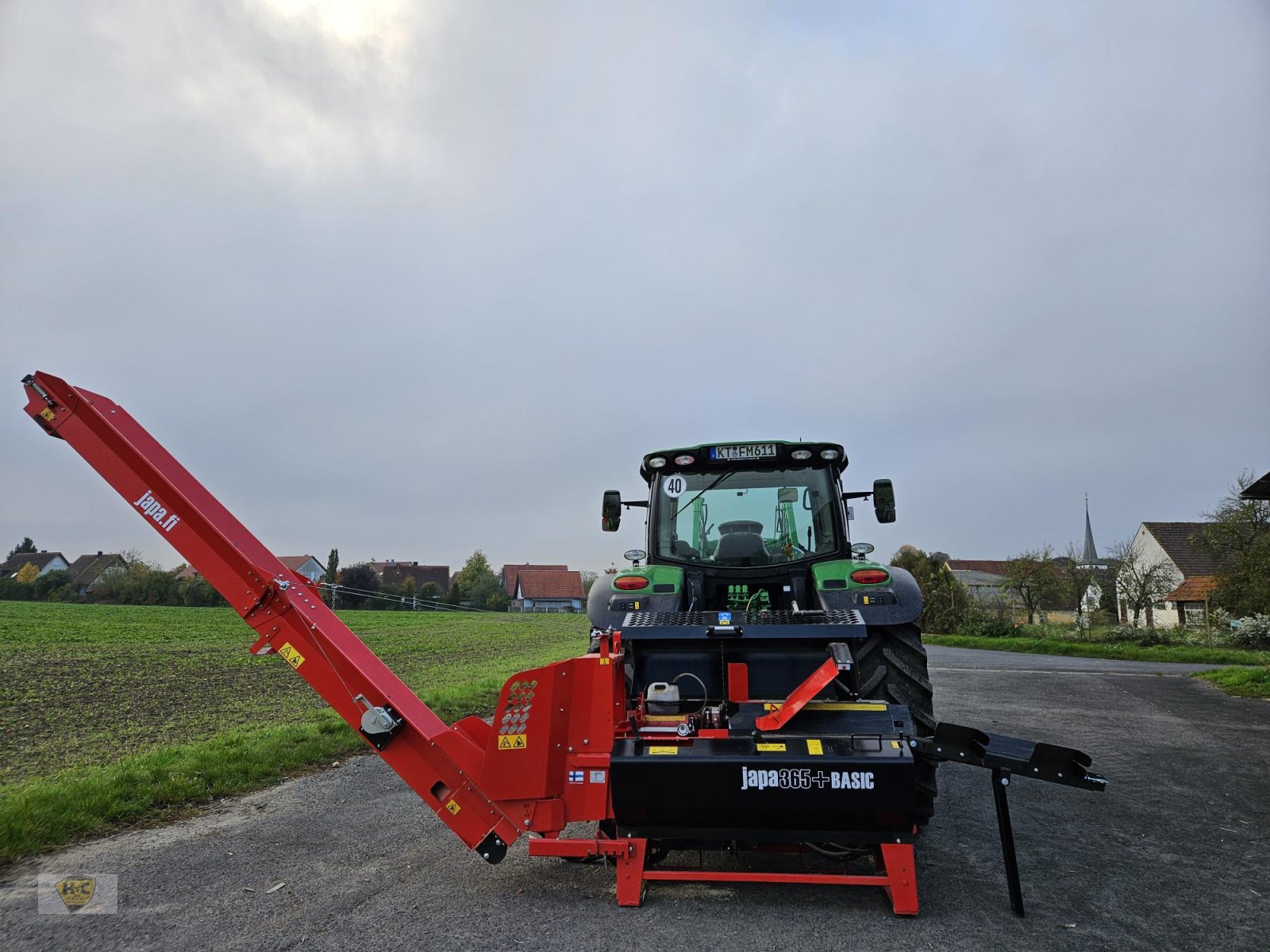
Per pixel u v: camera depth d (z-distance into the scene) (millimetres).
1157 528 47625
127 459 3670
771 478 5547
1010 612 35125
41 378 3646
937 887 3660
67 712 10469
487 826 3447
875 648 4449
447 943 2984
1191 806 5309
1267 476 16188
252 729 8711
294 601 3645
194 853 4094
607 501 6324
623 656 3867
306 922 3195
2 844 3965
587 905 3377
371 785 5691
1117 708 10383
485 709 9422
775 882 3449
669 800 3156
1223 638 25531
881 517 6129
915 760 3326
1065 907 3408
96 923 3164
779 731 3295
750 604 5383
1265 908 3410
